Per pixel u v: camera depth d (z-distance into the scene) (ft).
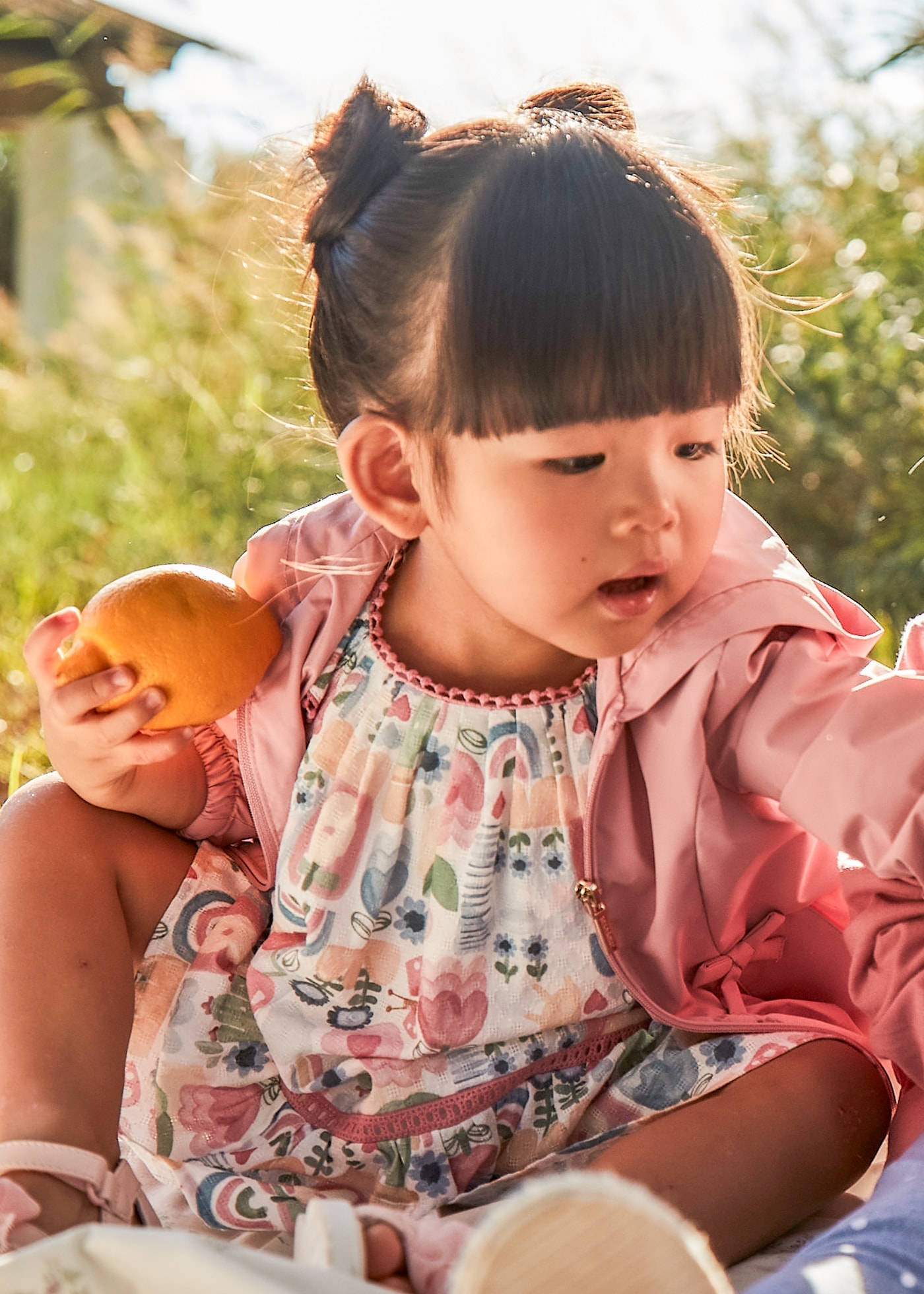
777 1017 4.02
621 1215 2.45
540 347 3.53
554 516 3.64
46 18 13.14
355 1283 2.66
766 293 4.35
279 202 4.82
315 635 4.45
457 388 3.68
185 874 4.35
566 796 4.20
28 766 7.36
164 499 11.60
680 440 3.66
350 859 4.27
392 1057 4.24
